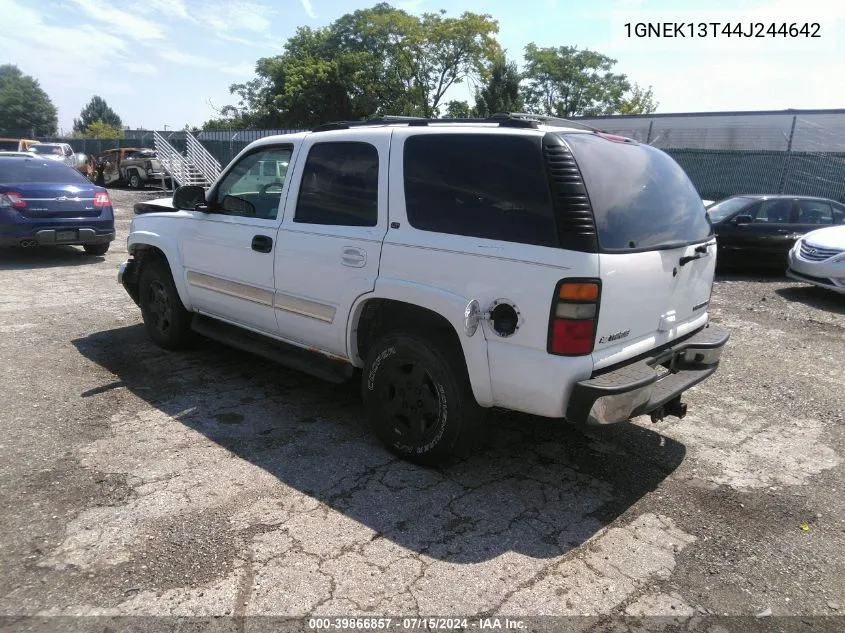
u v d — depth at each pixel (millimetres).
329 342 4039
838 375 5688
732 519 3293
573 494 3484
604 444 4125
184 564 2768
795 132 21406
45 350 5609
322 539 2979
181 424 4180
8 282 8391
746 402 4980
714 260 4027
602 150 3314
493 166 3217
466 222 3281
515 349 3102
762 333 7148
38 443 3848
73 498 3252
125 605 2514
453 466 3738
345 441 4008
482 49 44312
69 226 9547
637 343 3328
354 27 46688
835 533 3184
